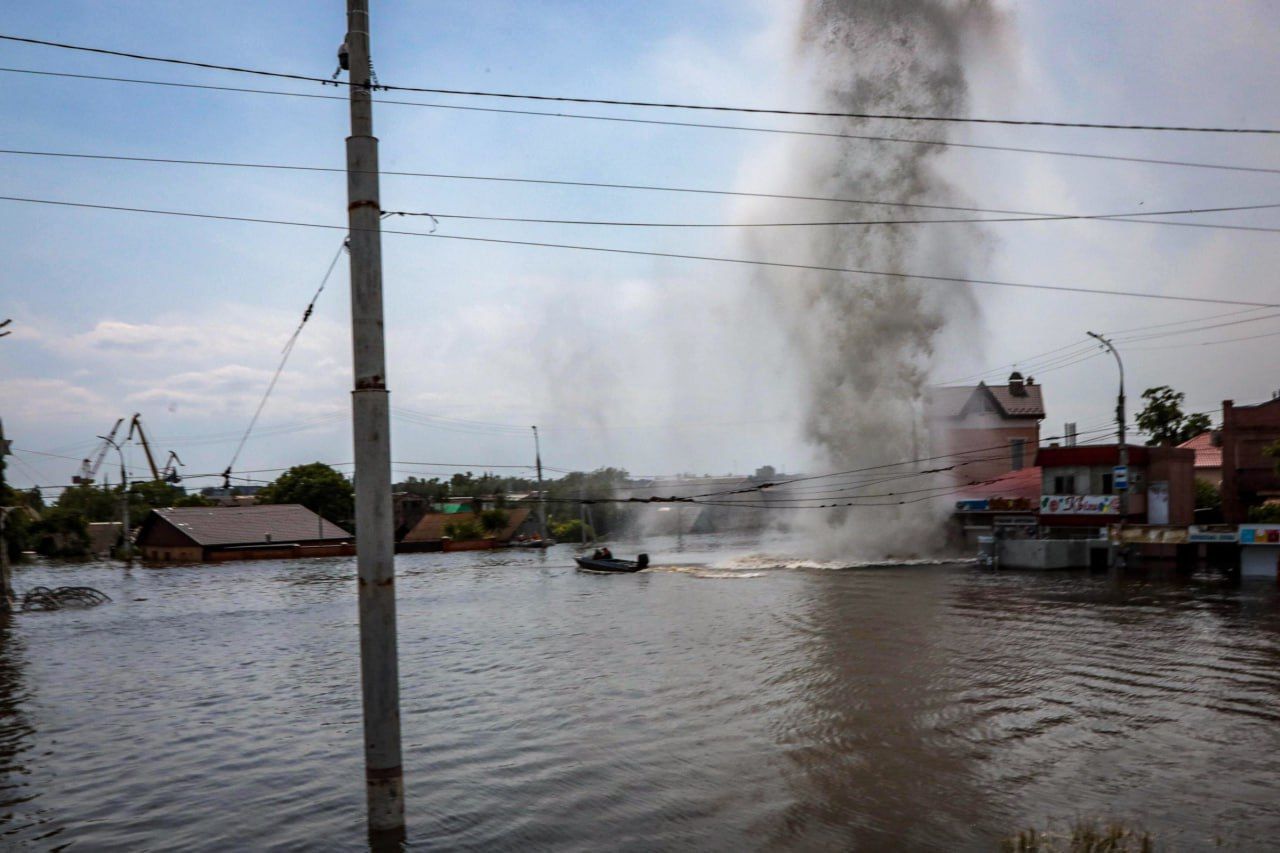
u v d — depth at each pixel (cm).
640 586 5984
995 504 6962
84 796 1997
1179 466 5953
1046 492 6172
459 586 6469
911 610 4209
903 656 3119
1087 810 1669
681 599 5134
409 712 2644
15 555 9994
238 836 1733
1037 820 1633
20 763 2269
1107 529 5750
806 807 1753
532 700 2733
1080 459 5991
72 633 4647
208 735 2492
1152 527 5569
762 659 3194
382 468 1395
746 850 1573
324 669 3444
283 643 4131
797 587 5412
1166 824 1587
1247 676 2670
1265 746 2014
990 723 2256
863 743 2141
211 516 10600
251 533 10512
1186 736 2098
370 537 1405
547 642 3831
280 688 3117
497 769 2058
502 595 5803
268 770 2139
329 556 10431
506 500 12500
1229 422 5859
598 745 2217
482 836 1672
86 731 2584
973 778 1869
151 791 2017
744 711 2477
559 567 7994
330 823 1780
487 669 3281
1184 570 5409
